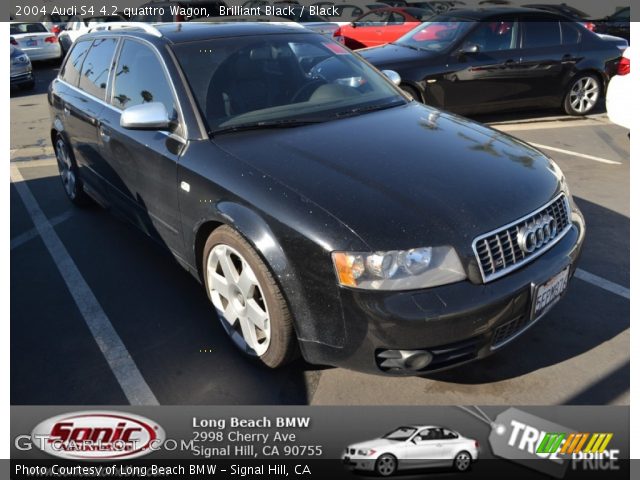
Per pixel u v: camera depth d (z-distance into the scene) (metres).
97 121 3.72
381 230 2.12
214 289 2.80
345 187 2.31
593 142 6.33
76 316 3.19
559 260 2.38
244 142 2.74
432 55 6.84
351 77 3.44
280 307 2.34
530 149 2.92
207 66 3.09
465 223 2.18
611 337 2.82
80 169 4.39
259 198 2.36
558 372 2.60
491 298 2.13
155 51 3.22
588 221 4.18
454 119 3.20
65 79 4.59
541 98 7.34
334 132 2.83
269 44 3.36
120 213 3.85
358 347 2.17
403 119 3.06
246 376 2.66
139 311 3.22
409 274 2.09
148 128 2.91
